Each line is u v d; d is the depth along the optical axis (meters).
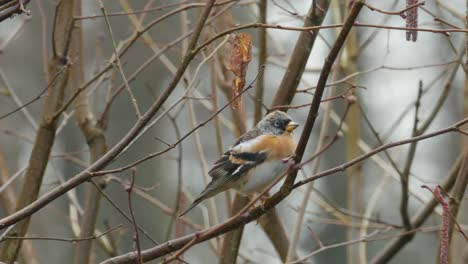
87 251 10.63
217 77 11.66
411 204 21.20
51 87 9.06
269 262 19.72
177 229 11.34
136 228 6.65
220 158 10.02
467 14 8.48
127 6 12.23
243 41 7.87
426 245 21.72
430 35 20.78
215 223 11.67
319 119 21.89
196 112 22.98
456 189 9.50
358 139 12.17
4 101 22.06
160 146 22.75
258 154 9.86
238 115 11.47
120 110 22.44
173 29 21.06
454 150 21.75
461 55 11.27
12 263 8.84
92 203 10.76
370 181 21.27
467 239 6.90
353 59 12.41
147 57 22.39
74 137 22.08
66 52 9.16
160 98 7.04
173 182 22.80
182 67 7.01
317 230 22.47
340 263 22.30
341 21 12.50
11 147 21.45
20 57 22.41
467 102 11.70
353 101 7.52
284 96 10.23
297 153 6.83
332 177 22.30
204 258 22.50
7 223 6.97
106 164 7.09
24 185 9.01
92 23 22.09
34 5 22.03
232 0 8.84
